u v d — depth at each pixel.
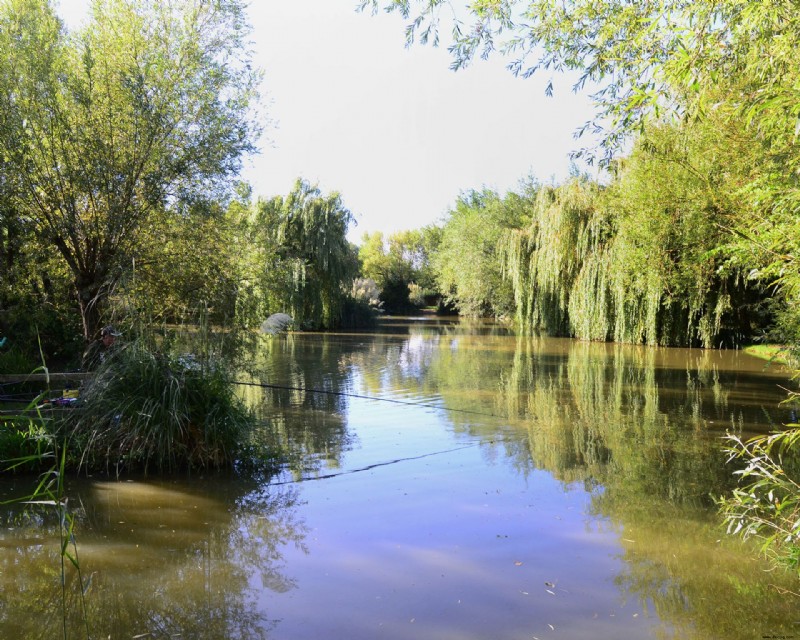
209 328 8.41
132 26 10.48
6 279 10.94
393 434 8.28
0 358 9.71
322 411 9.87
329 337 25.92
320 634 3.42
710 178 16.39
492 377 14.04
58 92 9.88
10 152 9.23
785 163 5.45
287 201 29.00
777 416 9.60
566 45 5.94
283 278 12.86
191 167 10.79
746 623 3.56
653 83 4.57
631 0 5.39
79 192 9.91
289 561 4.37
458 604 3.77
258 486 6.04
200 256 10.90
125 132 10.02
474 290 41.84
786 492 5.82
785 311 14.30
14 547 4.58
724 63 4.91
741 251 5.89
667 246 20.00
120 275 8.67
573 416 9.59
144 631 3.46
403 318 46.94
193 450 6.60
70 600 3.80
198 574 4.16
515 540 4.75
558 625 3.54
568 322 26.75
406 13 6.08
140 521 5.11
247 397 11.15
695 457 7.19
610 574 4.18
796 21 4.37
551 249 25.48
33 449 6.19
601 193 23.84
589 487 6.05
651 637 3.40
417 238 69.06
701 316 21.23
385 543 4.68
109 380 6.59
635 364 16.70
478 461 6.98
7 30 10.08
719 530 4.96
